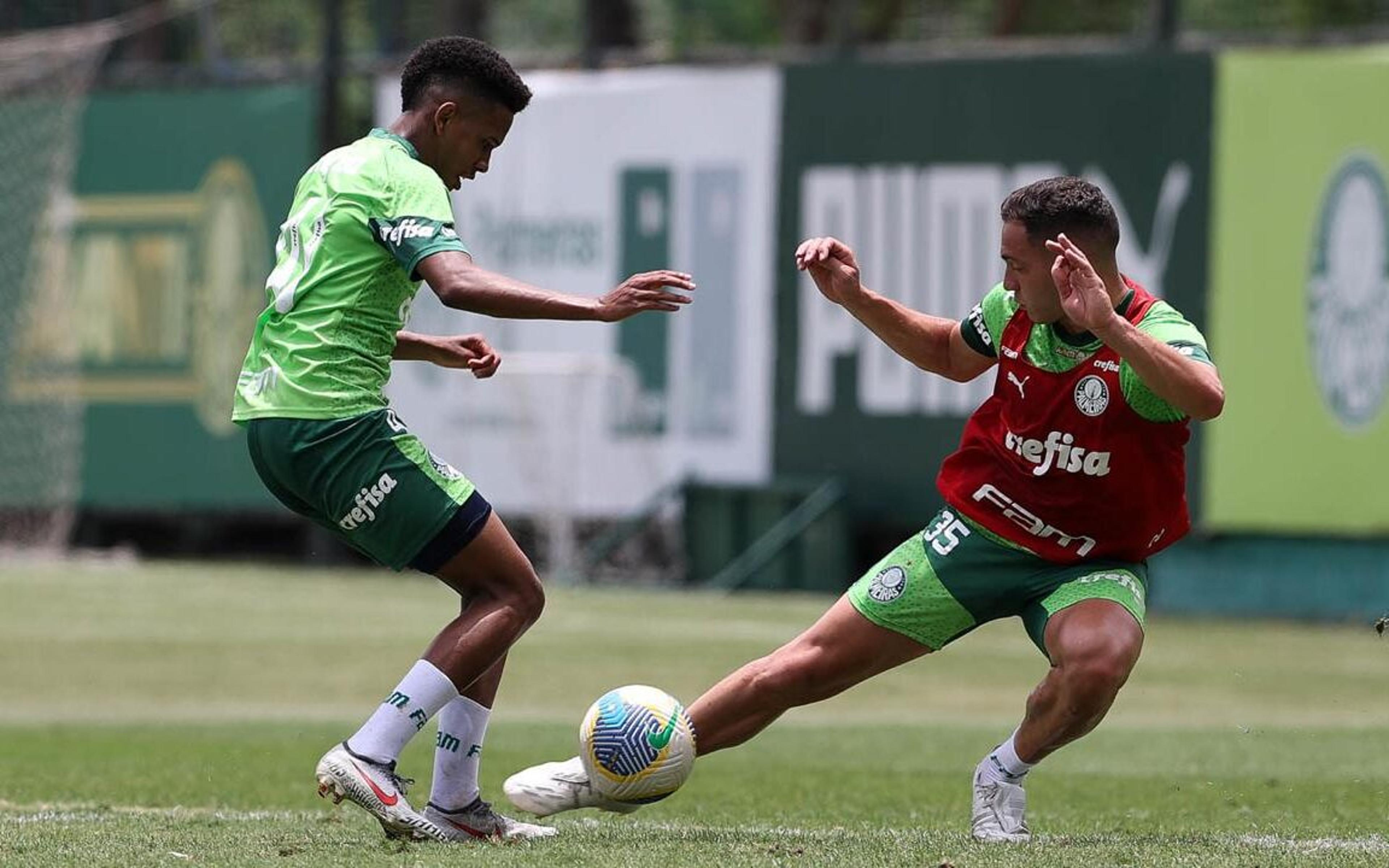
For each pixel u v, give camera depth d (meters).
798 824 22.75
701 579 71.44
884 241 69.62
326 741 35.75
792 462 70.56
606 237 73.19
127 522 84.75
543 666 48.38
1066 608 20.02
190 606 61.38
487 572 19.45
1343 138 63.72
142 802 25.27
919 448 68.75
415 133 19.84
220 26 91.88
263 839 19.75
